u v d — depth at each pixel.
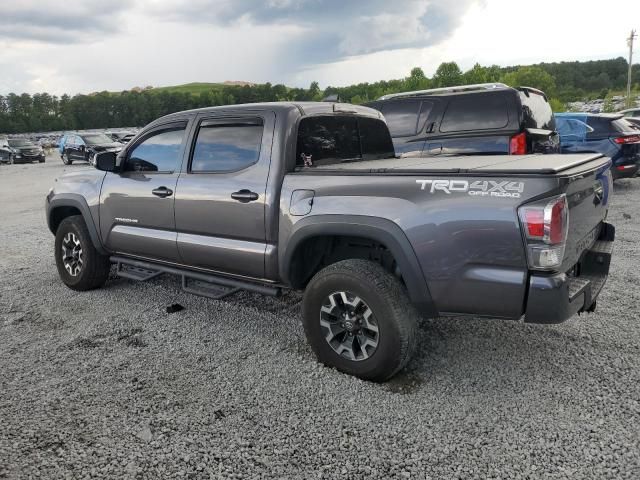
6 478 2.42
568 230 2.85
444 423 2.81
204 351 3.78
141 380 3.35
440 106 7.29
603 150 9.91
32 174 22.19
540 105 7.51
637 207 8.66
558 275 2.71
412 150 7.49
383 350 3.13
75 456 2.58
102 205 4.85
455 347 3.73
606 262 3.47
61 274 5.38
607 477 2.35
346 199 3.24
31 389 3.26
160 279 5.61
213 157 4.02
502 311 2.82
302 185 3.46
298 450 2.61
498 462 2.48
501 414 2.87
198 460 2.54
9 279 5.82
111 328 4.26
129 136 28.73
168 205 4.26
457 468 2.45
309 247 3.62
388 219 3.06
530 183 2.66
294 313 4.52
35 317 4.57
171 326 4.27
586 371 3.31
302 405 3.02
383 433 2.73
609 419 2.79
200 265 4.20
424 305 3.05
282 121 3.63
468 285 2.86
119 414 2.95
